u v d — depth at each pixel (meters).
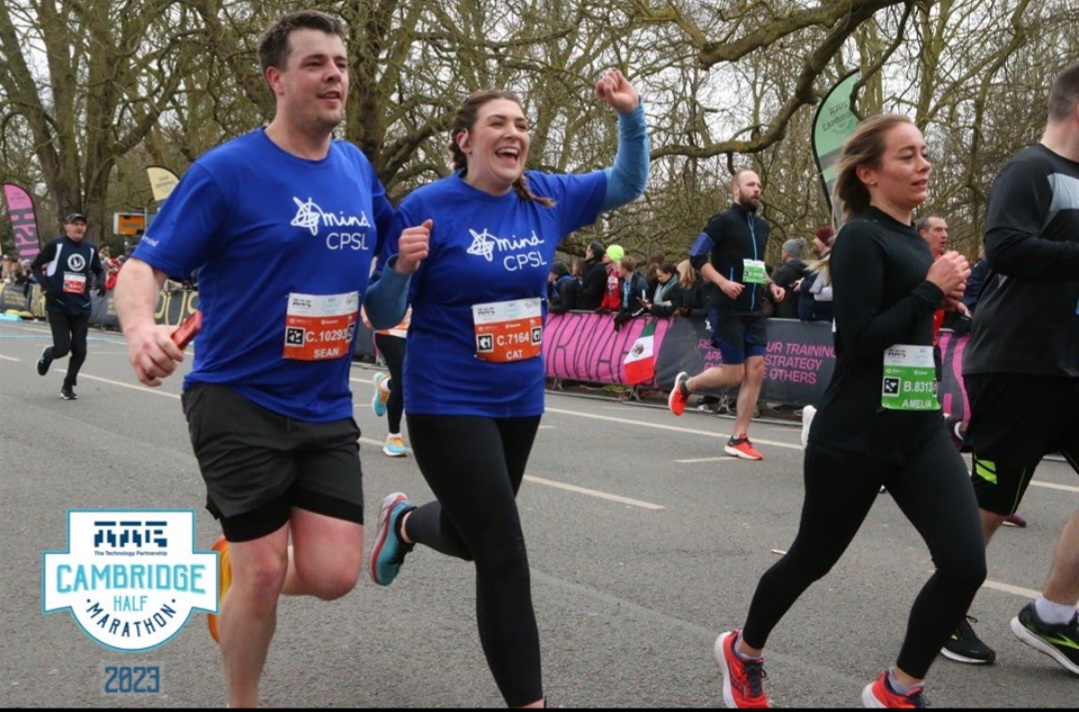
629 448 8.63
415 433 3.18
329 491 2.95
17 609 4.29
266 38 2.92
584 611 4.36
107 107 26.17
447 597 4.53
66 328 10.88
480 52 16.56
